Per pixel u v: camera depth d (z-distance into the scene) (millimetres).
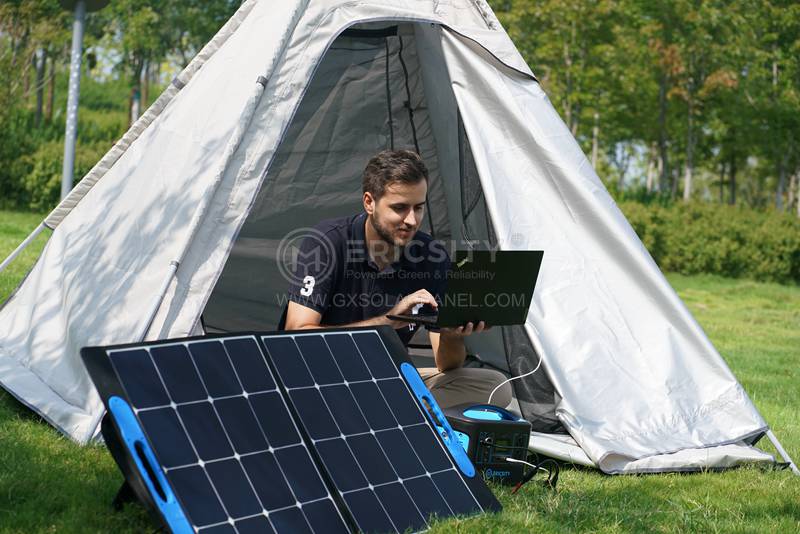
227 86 5246
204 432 3080
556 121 5855
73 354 4953
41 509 3396
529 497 4051
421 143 7371
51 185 20531
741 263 24562
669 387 5277
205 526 2855
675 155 36344
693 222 25234
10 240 14477
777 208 31797
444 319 4168
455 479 3604
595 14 29016
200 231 4652
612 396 5156
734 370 9734
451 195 6508
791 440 6090
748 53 29875
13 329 5797
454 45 5852
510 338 5430
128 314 4656
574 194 5609
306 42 5141
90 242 5613
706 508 4191
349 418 3484
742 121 30562
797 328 14984
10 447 4199
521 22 29016
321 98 7230
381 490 3318
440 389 4953
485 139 5703
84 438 4379
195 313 4508
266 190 7934
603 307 5430
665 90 31359
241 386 3295
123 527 3287
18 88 23328
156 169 5359
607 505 4105
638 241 5625
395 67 6988
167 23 27406
